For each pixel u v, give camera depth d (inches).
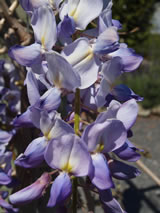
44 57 4.5
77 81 4.2
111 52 4.2
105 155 4.7
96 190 4.6
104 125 4.3
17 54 4.4
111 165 4.6
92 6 4.4
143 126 33.2
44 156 4.3
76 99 4.4
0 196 6.6
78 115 4.4
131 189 20.3
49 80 4.4
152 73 40.4
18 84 7.7
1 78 8.2
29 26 7.0
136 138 30.0
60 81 4.3
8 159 6.6
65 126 4.3
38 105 4.3
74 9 4.4
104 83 4.5
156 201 19.2
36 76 4.6
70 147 4.3
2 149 6.7
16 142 7.5
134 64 4.6
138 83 38.1
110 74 4.5
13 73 8.2
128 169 4.6
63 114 6.0
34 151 4.5
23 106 7.1
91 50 4.3
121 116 4.5
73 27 4.2
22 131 6.9
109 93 4.8
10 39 6.4
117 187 12.2
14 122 4.6
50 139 4.5
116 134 4.4
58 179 4.3
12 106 8.2
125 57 4.6
